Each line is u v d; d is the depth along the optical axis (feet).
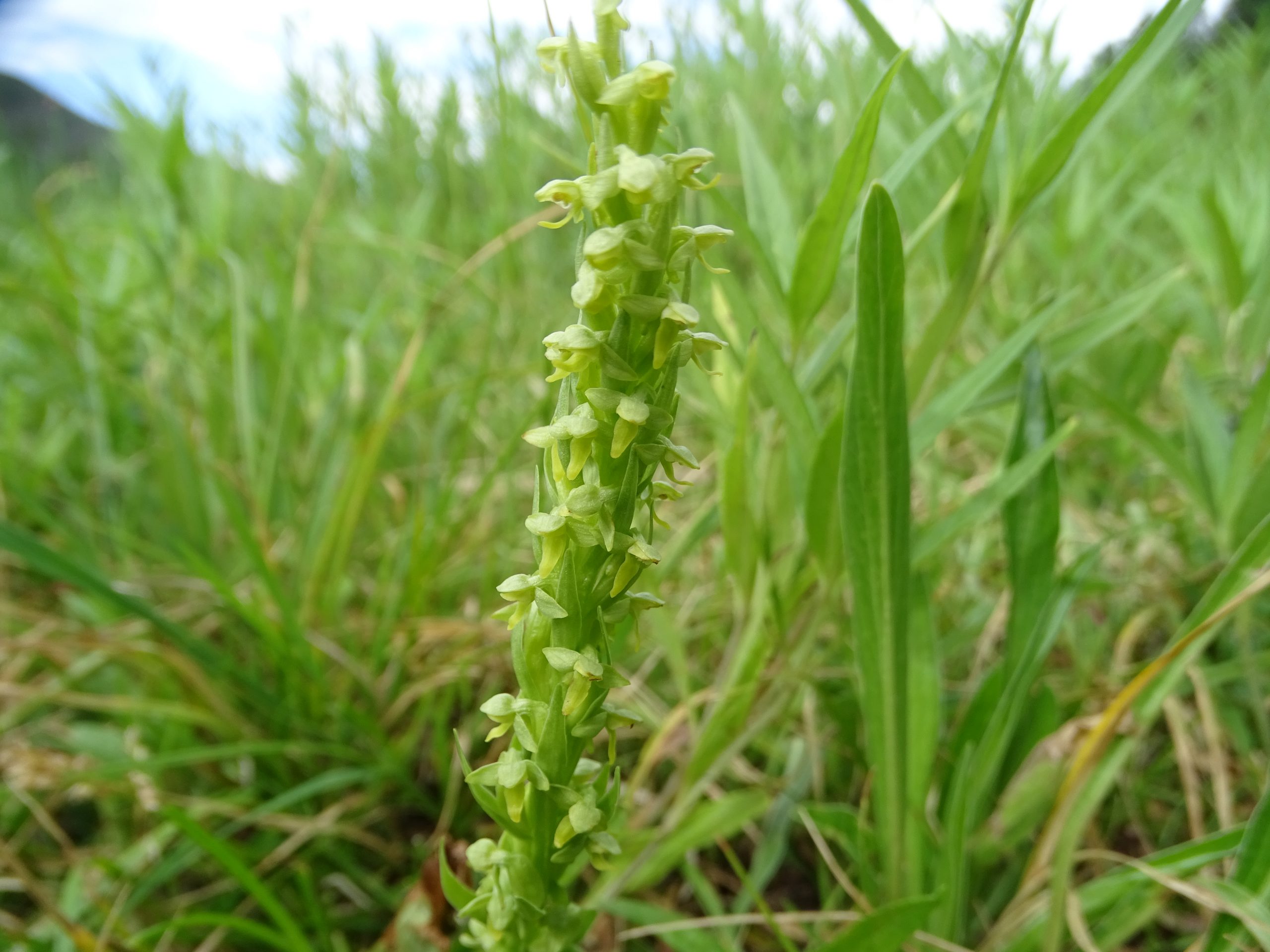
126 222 1.90
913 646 0.70
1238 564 0.68
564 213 1.48
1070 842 0.66
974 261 0.71
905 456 0.59
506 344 1.67
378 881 0.91
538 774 0.45
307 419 1.54
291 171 2.12
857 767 0.93
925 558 0.71
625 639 0.82
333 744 0.97
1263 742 0.97
